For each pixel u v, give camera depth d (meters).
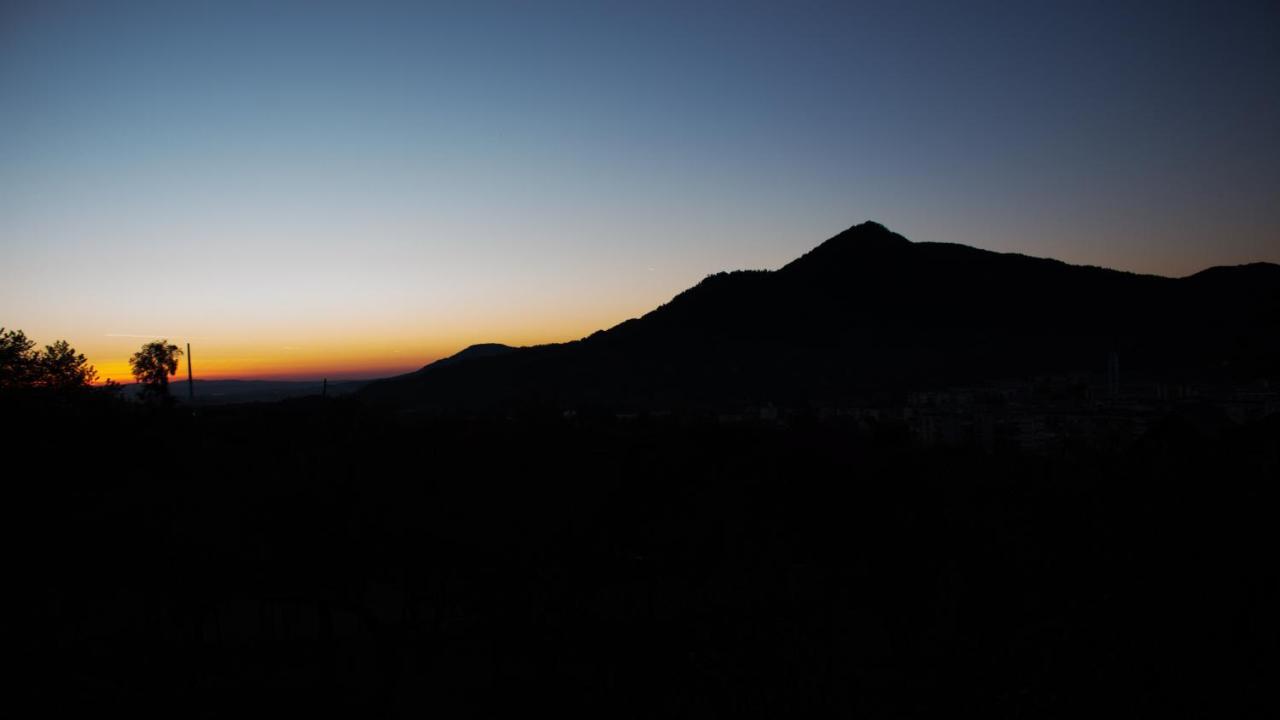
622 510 22.06
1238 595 22.00
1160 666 20.11
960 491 24.22
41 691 19.25
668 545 22.61
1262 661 19.75
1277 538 22.41
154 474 17.83
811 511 24.20
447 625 25.12
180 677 20.75
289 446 19.58
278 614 27.20
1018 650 21.62
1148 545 23.64
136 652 21.72
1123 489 25.12
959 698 19.86
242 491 17.52
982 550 22.78
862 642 23.67
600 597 26.92
